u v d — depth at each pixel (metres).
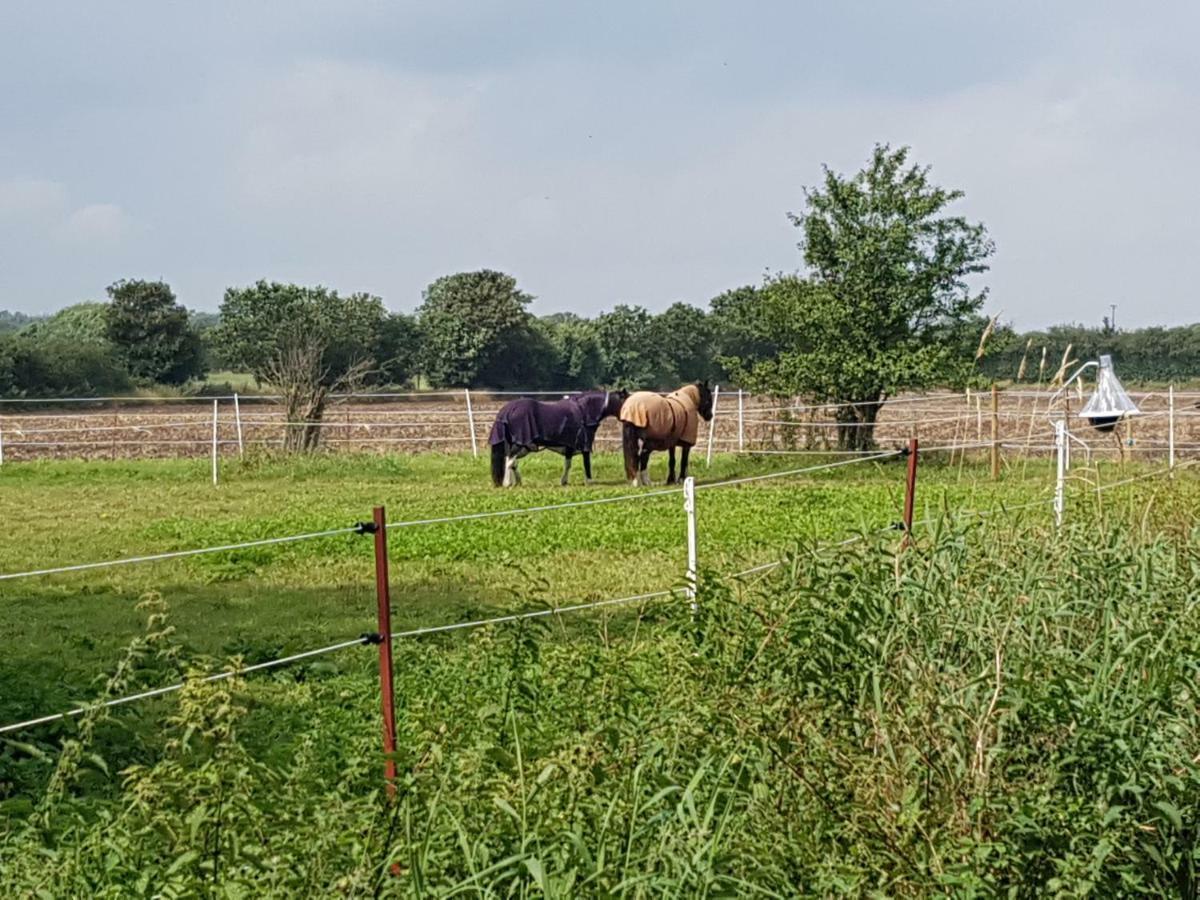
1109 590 8.07
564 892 4.86
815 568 7.86
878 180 31.09
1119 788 5.62
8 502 25.05
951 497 20.92
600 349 78.00
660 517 21.20
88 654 12.36
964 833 5.61
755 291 33.81
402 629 13.19
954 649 7.31
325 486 28.03
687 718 6.36
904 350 30.64
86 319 80.19
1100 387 16.80
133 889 5.14
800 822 5.80
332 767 7.33
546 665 8.32
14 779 8.39
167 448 39.59
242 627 13.54
